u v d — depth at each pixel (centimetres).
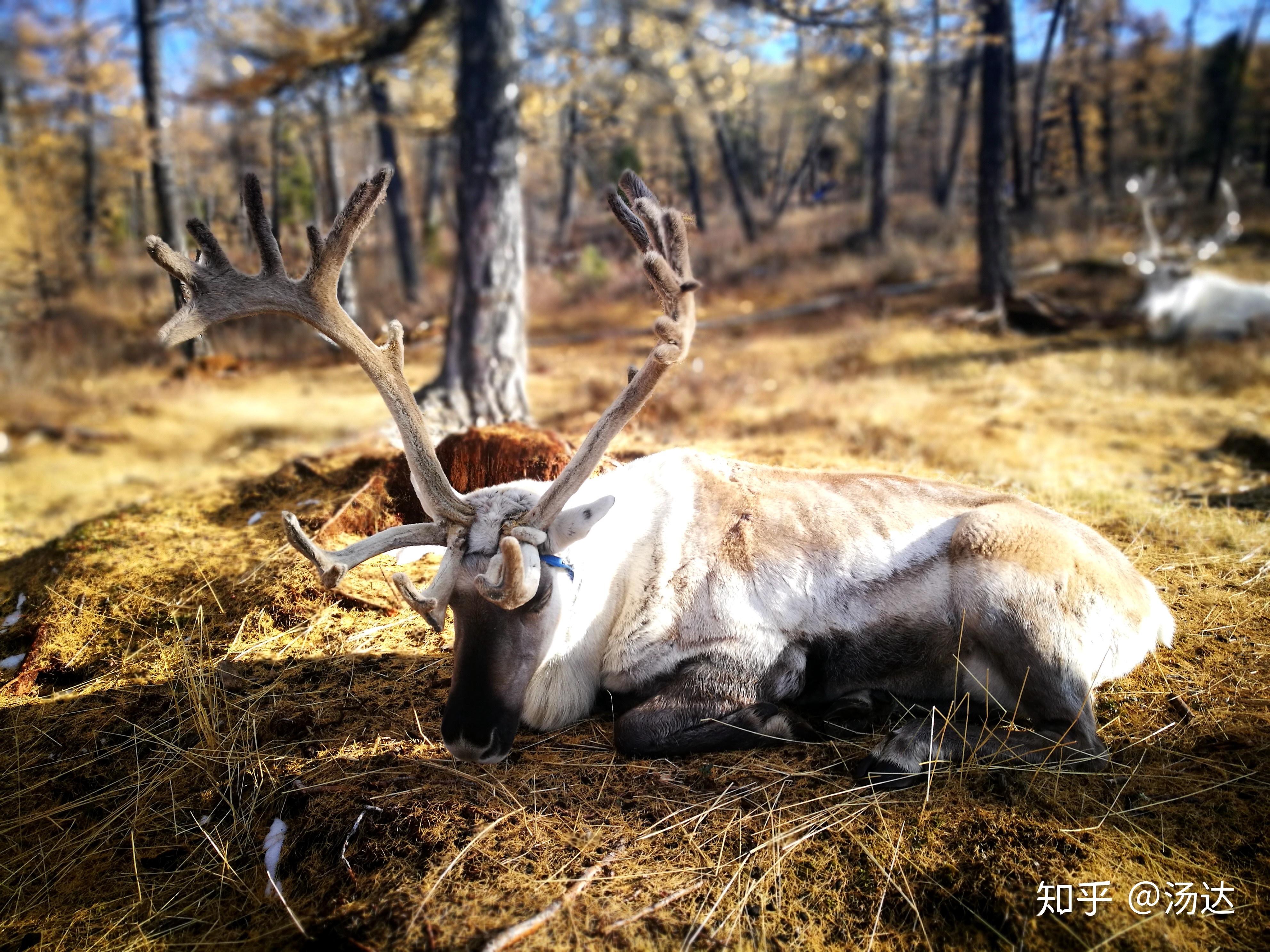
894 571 156
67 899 138
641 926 118
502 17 350
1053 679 143
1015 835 127
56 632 190
